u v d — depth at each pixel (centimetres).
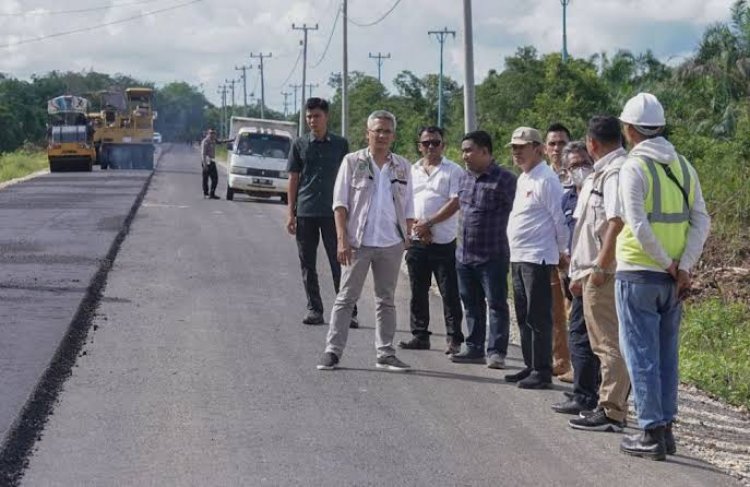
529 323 955
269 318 1261
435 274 1103
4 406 812
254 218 2744
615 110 4112
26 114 9881
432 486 675
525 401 906
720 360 1205
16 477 666
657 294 751
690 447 803
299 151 1224
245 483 669
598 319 813
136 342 1091
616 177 776
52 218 2538
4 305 1274
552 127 1042
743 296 1639
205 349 1069
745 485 710
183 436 766
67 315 1214
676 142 2683
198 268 1692
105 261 1722
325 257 1897
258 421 812
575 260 842
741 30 3541
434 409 868
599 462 742
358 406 868
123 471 686
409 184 1016
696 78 3472
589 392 861
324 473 693
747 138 2350
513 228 961
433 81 7531
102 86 16925
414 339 1120
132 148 5944
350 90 8231
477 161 1030
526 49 5097
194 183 4556
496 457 743
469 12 2033
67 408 831
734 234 1920
